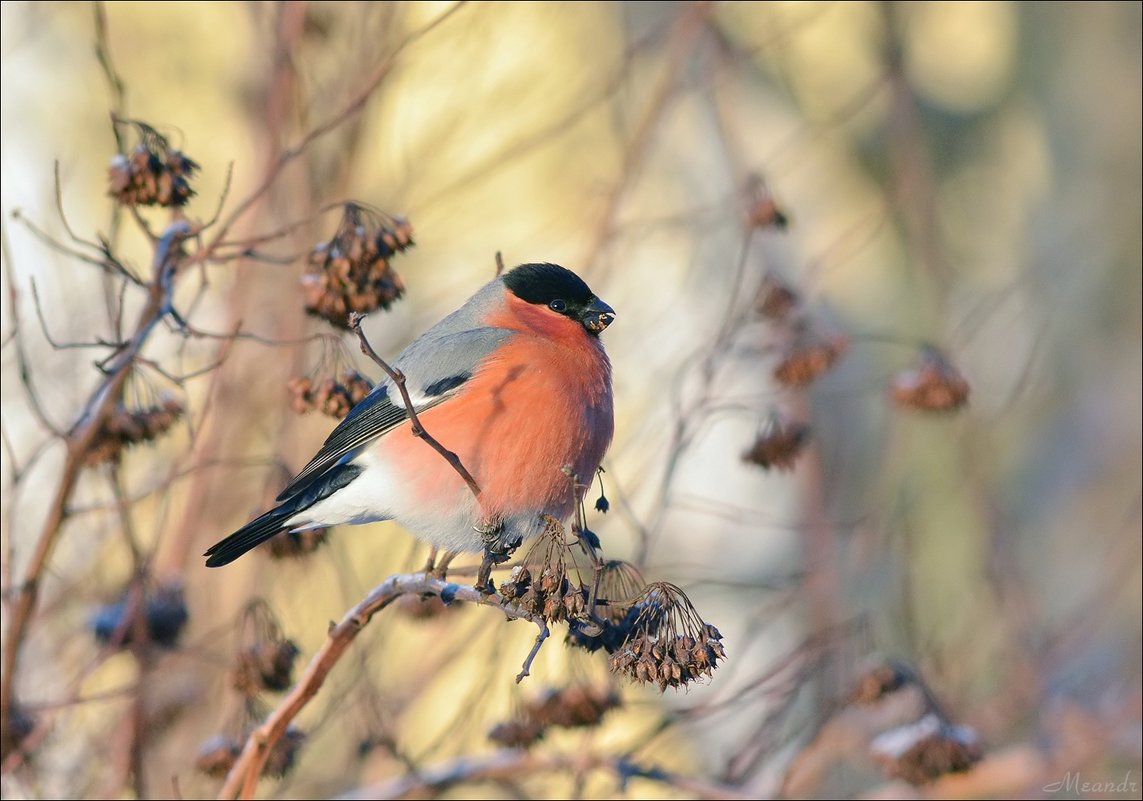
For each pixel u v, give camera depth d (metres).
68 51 14.53
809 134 17.75
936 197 18.34
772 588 10.98
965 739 9.24
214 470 11.38
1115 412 19.30
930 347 10.73
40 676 10.62
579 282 8.56
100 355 11.25
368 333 13.36
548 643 9.62
